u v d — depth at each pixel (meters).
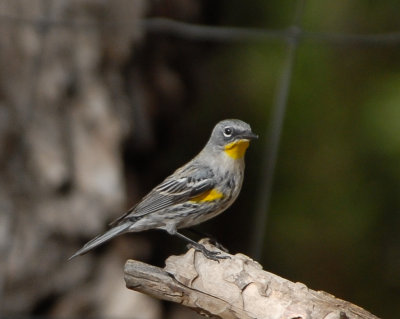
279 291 6.73
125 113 12.66
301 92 14.99
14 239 12.13
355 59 15.07
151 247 13.63
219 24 14.48
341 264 15.21
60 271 12.41
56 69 12.28
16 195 12.19
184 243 14.35
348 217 15.20
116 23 11.31
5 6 12.22
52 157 12.21
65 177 12.21
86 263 12.60
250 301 6.76
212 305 6.82
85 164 12.32
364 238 15.21
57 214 12.24
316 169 15.28
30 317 12.32
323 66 15.04
